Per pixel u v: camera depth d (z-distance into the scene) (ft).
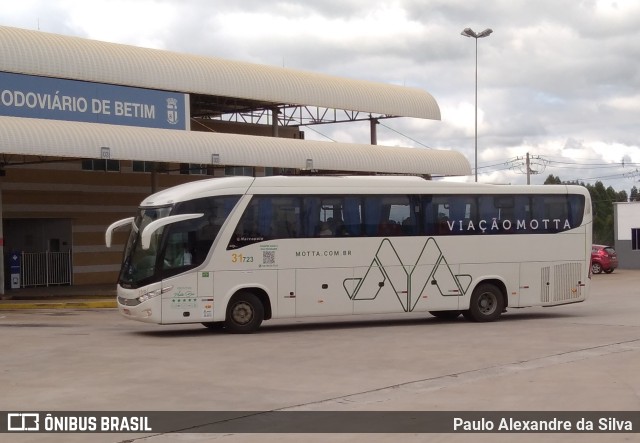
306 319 75.66
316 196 65.62
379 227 67.41
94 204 119.14
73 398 37.63
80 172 117.39
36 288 110.73
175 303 60.95
